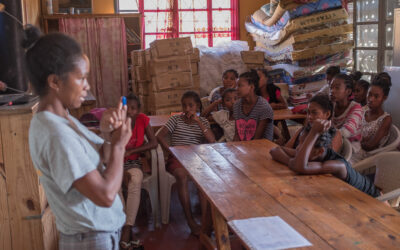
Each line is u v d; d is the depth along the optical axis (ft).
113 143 4.81
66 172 4.48
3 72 9.29
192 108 12.53
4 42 9.18
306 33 20.17
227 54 23.82
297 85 20.51
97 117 13.83
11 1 9.10
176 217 12.34
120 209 5.41
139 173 11.09
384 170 9.55
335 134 9.10
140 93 21.35
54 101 4.81
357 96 14.17
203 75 23.45
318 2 20.26
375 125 11.64
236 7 27.96
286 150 8.78
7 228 8.16
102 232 5.08
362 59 21.13
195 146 10.28
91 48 23.94
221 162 8.77
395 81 13.93
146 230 11.54
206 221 9.79
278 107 15.75
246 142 10.57
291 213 6.05
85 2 24.73
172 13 27.43
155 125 13.53
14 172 7.97
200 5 27.86
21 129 7.84
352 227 5.56
